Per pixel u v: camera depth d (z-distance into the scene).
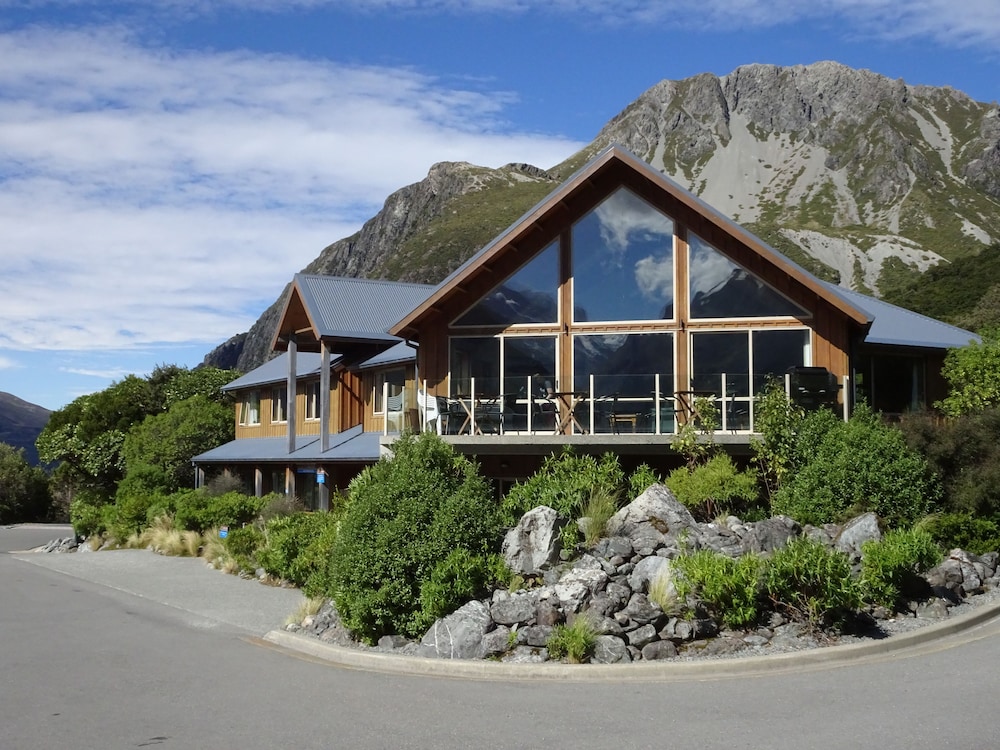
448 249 188.12
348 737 8.46
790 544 12.50
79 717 9.34
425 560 12.88
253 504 30.34
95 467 53.03
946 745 7.62
